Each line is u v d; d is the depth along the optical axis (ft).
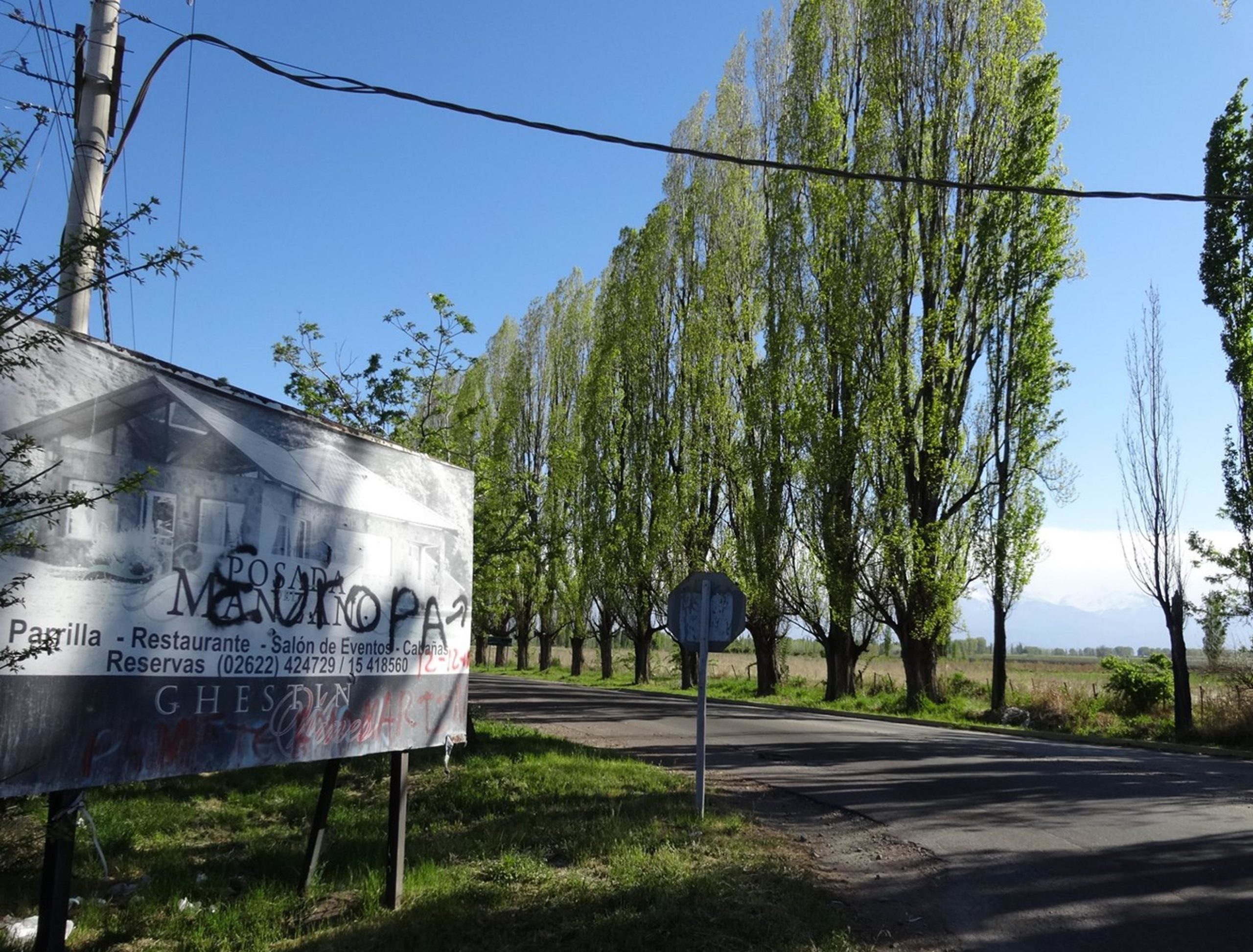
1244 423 70.13
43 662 13.32
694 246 116.37
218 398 16.48
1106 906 21.74
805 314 91.56
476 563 49.49
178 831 26.89
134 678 14.64
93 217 20.89
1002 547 80.28
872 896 22.62
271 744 17.10
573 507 137.69
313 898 19.92
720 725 65.77
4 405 12.89
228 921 17.85
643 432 120.98
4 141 12.46
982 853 26.86
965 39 84.74
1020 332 79.66
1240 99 71.05
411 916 18.42
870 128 86.89
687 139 121.80
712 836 26.78
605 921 18.43
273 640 17.29
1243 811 33.24
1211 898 22.31
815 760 47.47
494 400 159.43
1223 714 68.23
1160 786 39.09
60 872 13.73
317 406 45.32
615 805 30.55
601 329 132.98
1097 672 169.68
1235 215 70.95
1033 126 77.77
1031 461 79.66
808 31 96.73
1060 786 38.91
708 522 114.93
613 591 131.75
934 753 50.55
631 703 89.04
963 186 27.81
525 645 189.57
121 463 14.60
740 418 107.34
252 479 17.06
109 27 21.53
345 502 19.29
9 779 12.69
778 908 19.74
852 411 86.84
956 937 19.52
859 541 87.35
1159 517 72.08
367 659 19.62
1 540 12.36
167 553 15.31
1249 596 69.00
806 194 94.63
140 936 17.43
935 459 83.71
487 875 21.70
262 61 24.30
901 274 86.07
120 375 14.65
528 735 50.03
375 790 34.04
